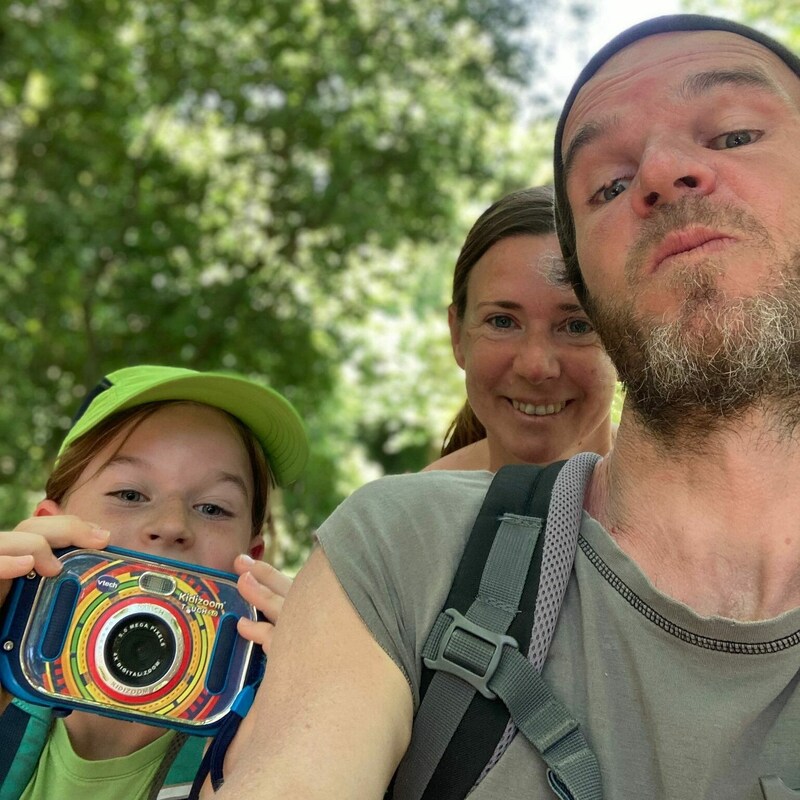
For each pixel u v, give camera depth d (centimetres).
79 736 58
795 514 44
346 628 44
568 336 82
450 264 509
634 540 45
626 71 51
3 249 339
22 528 52
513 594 43
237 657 53
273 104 382
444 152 391
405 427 632
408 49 395
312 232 388
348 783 38
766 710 40
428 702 42
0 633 51
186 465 63
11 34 299
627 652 41
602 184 50
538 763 40
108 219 355
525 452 84
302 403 397
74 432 66
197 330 368
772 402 43
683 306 43
